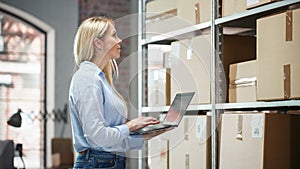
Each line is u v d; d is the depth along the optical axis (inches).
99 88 117.7
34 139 319.3
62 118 321.4
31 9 318.0
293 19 123.0
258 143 130.0
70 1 325.1
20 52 322.3
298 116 132.0
